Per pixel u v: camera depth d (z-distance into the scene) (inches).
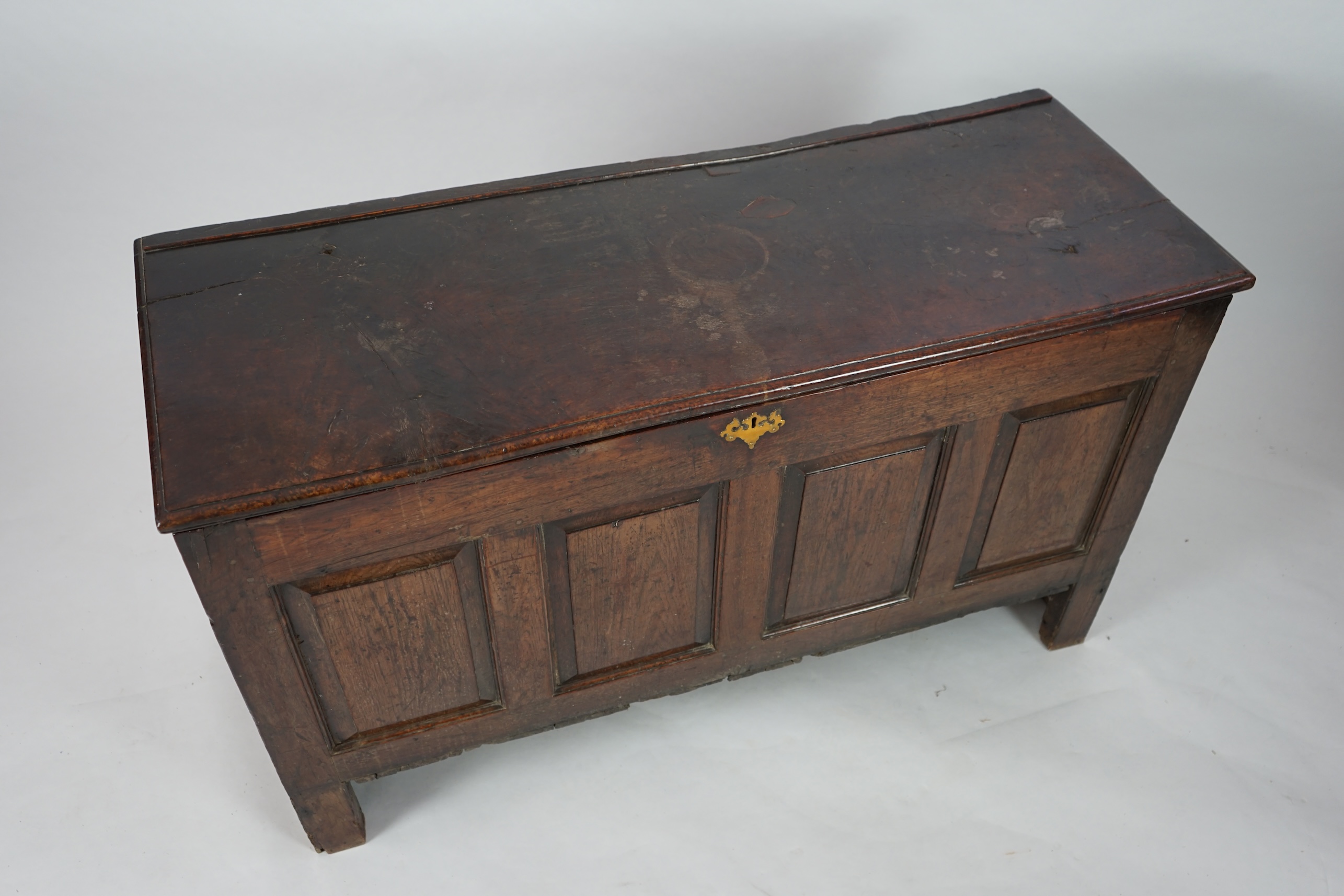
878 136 89.3
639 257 77.8
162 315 73.0
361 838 85.7
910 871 84.2
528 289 75.2
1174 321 76.4
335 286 75.3
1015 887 83.1
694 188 84.3
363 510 64.7
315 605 68.8
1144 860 84.7
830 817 87.7
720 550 78.0
